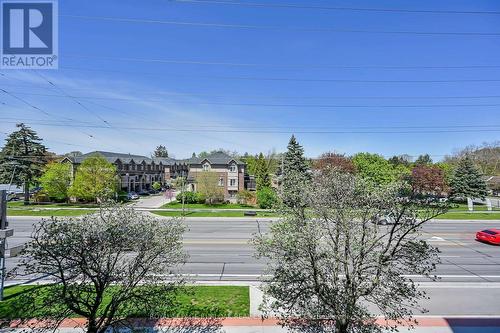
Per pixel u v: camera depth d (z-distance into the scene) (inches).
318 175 273.4
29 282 476.4
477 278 531.5
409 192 251.9
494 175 2615.7
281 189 270.7
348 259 245.0
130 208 272.1
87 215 261.4
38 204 1636.3
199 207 1578.5
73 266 228.7
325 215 245.6
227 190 2084.2
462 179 1987.0
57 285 261.1
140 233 247.0
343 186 253.1
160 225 270.4
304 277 238.4
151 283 267.3
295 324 297.6
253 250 707.4
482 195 1967.3
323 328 289.0
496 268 589.3
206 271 553.0
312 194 249.9
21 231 914.7
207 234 899.4
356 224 248.2
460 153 2891.2
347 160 1813.5
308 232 236.1
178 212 1384.1
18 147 1670.8
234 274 537.0
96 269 234.5
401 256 240.7
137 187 2736.2
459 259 649.0
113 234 233.8
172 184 2989.7
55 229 224.4
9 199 1813.5
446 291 469.4
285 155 1902.1
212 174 1707.7
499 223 1141.1
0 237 398.3
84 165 1545.3
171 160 3528.5
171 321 350.0
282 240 239.0
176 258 295.1
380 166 1888.5
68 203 1670.8
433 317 379.9
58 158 2047.2
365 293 234.2
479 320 373.1
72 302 240.5
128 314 277.7
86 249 228.8
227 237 855.1
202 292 436.8
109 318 246.8
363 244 240.8
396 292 237.6
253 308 385.1
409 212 246.5
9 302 381.1
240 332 331.0
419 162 2938.0
